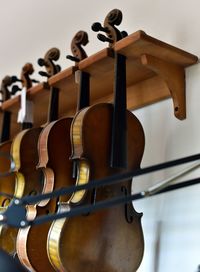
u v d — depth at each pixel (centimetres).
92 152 125
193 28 143
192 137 135
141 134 136
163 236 137
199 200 129
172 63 136
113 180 93
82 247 117
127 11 171
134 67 141
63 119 150
